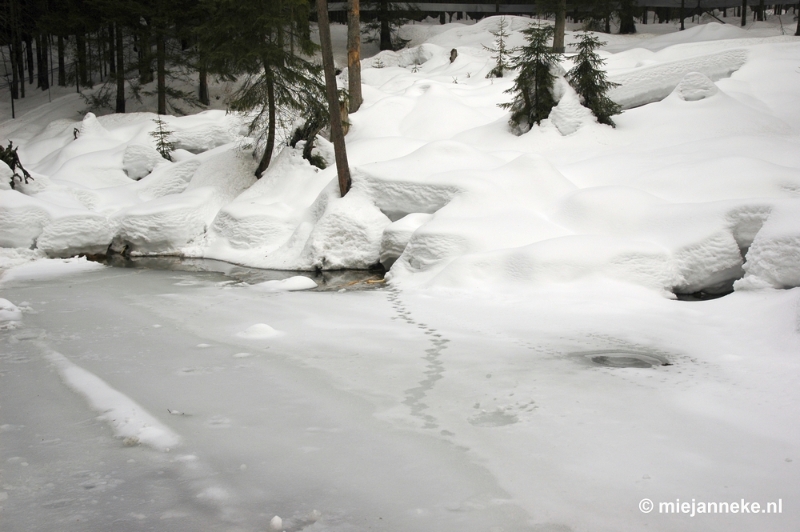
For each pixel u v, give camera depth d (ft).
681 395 18.07
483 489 12.91
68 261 50.52
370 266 45.83
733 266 33.14
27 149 92.73
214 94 111.65
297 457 14.52
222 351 23.85
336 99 48.34
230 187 63.62
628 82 64.44
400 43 130.52
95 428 16.46
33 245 52.85
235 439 15.58
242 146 68.23
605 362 21.45
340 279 42.24
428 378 20.07
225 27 61.57
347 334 26.11
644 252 32.86
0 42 131.44
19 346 25.04
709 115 55.31
